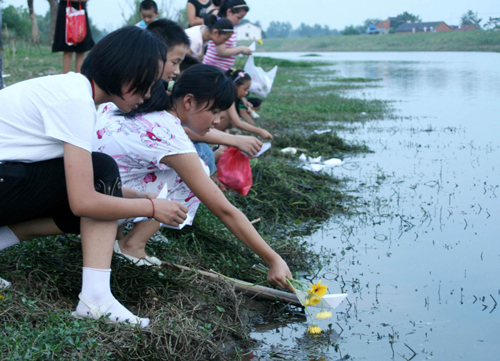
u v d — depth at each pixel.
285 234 3.94
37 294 2.52
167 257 3.15
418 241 3.75
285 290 3.06
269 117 8.66
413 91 13.20
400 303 2.92
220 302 2.81
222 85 2.78
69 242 3.07
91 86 2.31
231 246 3.46
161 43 2.31
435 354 2.46
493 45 43.69
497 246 3.64
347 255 3.55
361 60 32.72
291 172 5.26
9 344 2.06
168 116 2.79
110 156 2.64
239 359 2.42
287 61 28.47
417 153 6.29
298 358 2.44
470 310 2.84
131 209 2.33
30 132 2.27
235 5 6.01
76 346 2.14
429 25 93.38
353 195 4.77
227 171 3.84
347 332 2.66
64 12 7.79
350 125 8.34
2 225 2.37
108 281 2.40
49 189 2.33
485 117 8.82
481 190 4.81
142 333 2.34
